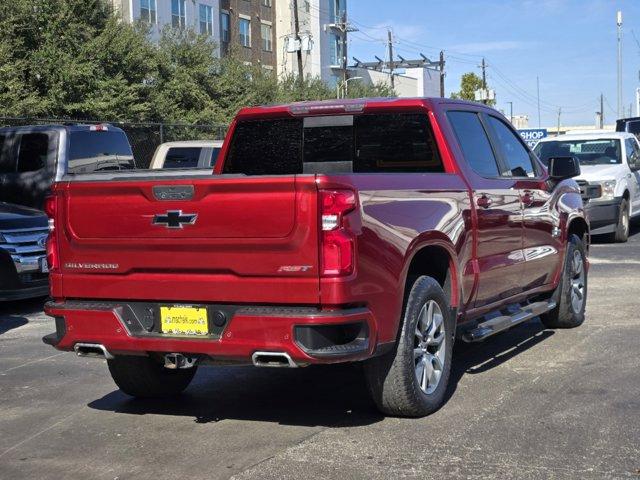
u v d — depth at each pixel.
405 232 5.16
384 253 4.94
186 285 4.95
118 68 27.55
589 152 16.84
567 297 8.05
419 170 6.43
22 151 12.53
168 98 30.84
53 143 12.38
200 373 7.00
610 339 7.74
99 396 6.36
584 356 7.10
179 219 4.94
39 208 12.38
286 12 56.53
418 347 5.44
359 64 72.06
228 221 4.81
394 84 73.31
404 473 4.46
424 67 81.56
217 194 4.83
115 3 37.12
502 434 5.08
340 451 4.86
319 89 46.06
